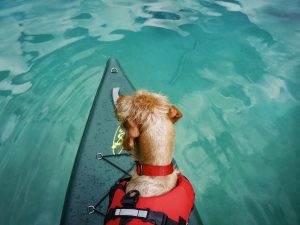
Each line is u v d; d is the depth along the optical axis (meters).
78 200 1.08
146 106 0.53
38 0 2.81
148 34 2.35
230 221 1.32
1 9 2.66
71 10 2.63
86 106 1.80
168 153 0.54
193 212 1.02
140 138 0.53
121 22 2.47
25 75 1.98
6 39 2.28
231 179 1.47
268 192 1.42
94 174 1.16
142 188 0.56
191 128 1.69
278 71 2.06
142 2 2.77
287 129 1.69
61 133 1.66
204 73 2.03
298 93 1.91
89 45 2.22
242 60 2.14
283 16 2.61
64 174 1.49
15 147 1.59
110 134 1.31
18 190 1.42
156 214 0.51
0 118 1.71
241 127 1.70
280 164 1.53
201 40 2.31
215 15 2.61
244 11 2.68
